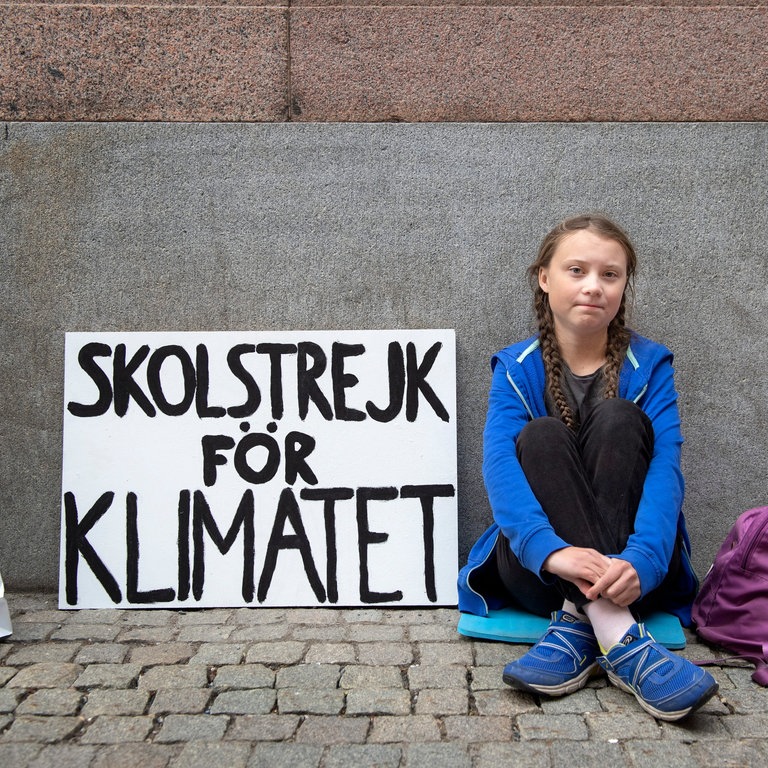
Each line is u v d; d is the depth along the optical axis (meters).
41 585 2.79
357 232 2.78
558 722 1.88
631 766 1.72
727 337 2.78
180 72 2.78
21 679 2.10
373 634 2.40
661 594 2.36
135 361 2.72
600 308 2.29
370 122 2.77
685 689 1.84
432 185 2.78
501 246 2.78
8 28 2.77
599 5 2.76
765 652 2.13
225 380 2.71
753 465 2.79
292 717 1.92
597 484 2.10
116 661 2.21
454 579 2.64
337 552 2.66
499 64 2.76
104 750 1.79
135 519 2.67
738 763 1.73
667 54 2.76
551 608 2.26
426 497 2.67
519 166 2.77
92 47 2.77
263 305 2.79
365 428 2.70
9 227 2.79
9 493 2.79
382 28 2.76
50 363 2.79
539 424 2.13
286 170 2.78
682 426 2.79
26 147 2.78
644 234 2.78
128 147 2.78
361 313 2.79
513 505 2.09
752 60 2.76
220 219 2.79
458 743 1.81
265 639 2.36
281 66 2.77
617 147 2.77
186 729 1.87
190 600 2.64
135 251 2.79
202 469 2.69
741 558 2.23
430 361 2.71
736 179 2.77
